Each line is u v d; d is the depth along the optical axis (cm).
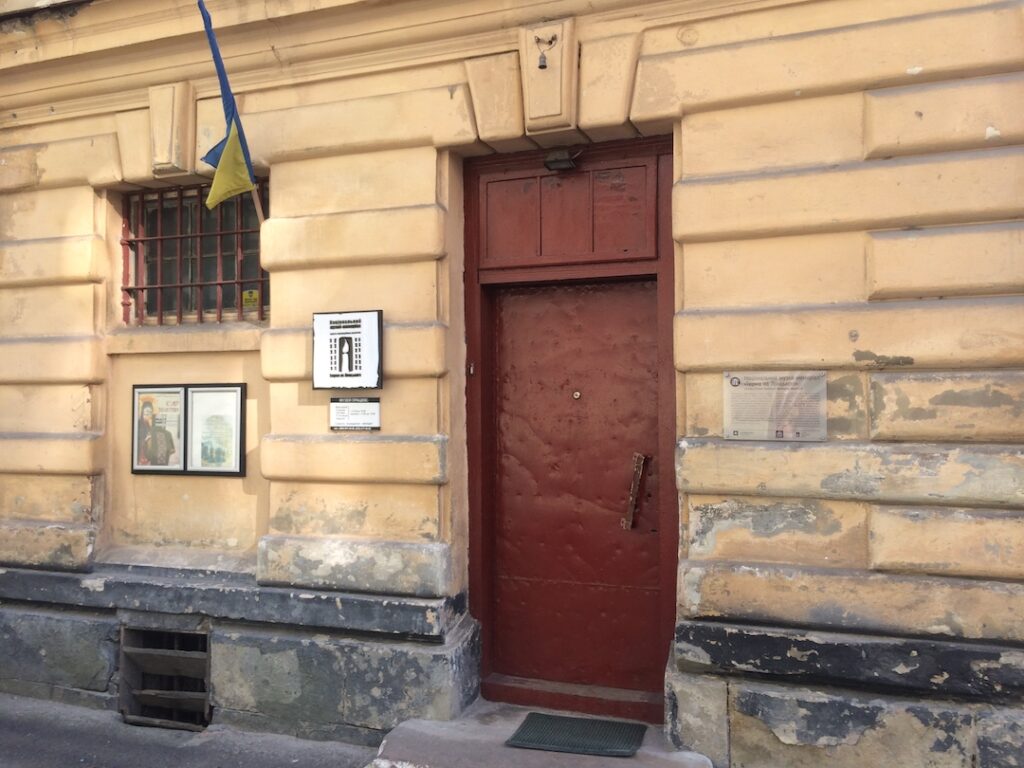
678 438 439
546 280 492
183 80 539
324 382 494
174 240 574
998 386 383
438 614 468
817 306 413
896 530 394
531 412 508
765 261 423
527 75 460
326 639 488
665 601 461
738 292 427
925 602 388
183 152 538
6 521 569
